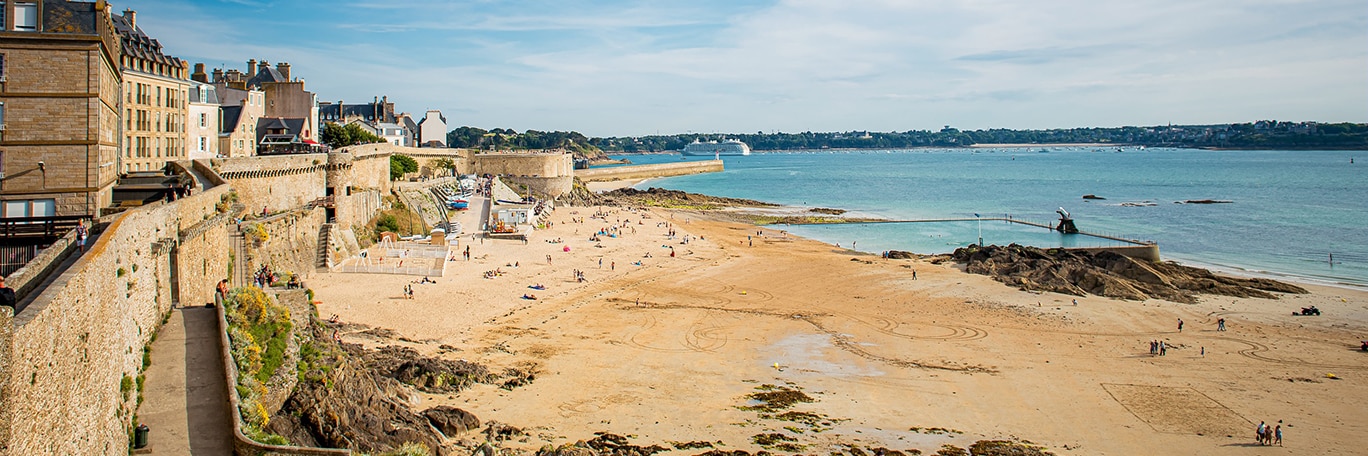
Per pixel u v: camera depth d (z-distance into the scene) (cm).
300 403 4047
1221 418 5956
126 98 7750
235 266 6500
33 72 4500
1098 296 9950
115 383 2967
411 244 11662
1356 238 15425
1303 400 6350
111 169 5306
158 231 4322
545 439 5031
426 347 6888
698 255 12631
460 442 4834
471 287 9400
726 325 8194
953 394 6312
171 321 4309
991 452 5159
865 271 11425
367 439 4153
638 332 7800
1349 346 7862
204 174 7456
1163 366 7169
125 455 2923
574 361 6756
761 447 5106
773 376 6606
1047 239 15288
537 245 12938
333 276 9394
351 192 11162
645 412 5644
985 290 10206
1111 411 6044
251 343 4134
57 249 2903
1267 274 11769
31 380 1973
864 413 5831
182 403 3362
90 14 4659
